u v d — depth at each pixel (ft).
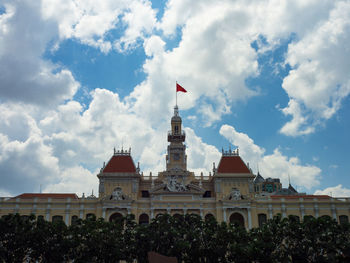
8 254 236.63
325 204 349.61
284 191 510.17
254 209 345.51
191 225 268.41
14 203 341.41
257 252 225.35
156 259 199.21
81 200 346.95
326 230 233.55
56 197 359.87
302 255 235.20
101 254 244.42
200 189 353.72
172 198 350.02
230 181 361.92
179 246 239.50
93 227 251.80
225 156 383.24
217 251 245.24
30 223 245.65
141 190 372.99
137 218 343.26
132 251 251.39
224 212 341.82
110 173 358.23
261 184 640.58
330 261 228.02
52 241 242.78
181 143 401.08
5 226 237.04
